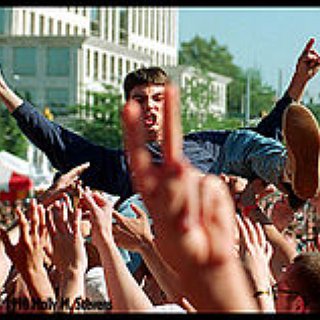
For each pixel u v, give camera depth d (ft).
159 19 360.48
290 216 18.20
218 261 7.53
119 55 310.86
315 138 16.07
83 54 296.30
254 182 18.76
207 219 7.49
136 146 7.41
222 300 7.60
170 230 7.45
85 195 11.75
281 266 16.22
